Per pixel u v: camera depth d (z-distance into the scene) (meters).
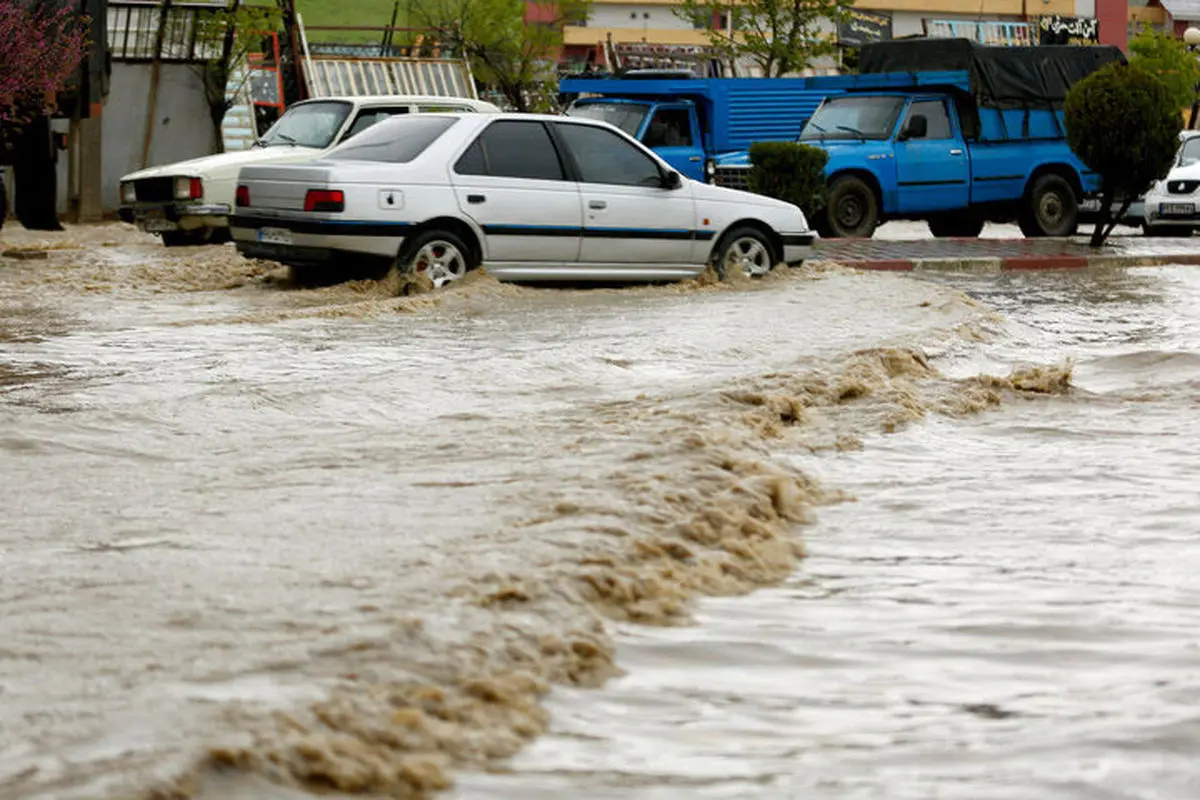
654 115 64.69
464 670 8.17
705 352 24.77
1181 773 6.96
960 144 63.09
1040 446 16.84
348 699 7.51
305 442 16.64
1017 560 11.64
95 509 13.02
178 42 70.75
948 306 31.50
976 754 7.27
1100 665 8.84
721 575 10.80
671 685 8.38
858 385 19.66
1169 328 30.58
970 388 20.45
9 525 12.38
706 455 14.33
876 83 64.69
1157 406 19.75
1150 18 188.38
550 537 11.16
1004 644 9.27
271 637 8.66
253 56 76.56
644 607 9.77
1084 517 13.20
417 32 118.56
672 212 38.00
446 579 9.91
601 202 37.06
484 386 21.09
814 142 62.03
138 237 54.84
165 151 71.75
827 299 33.75
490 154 36.22
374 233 34.66
